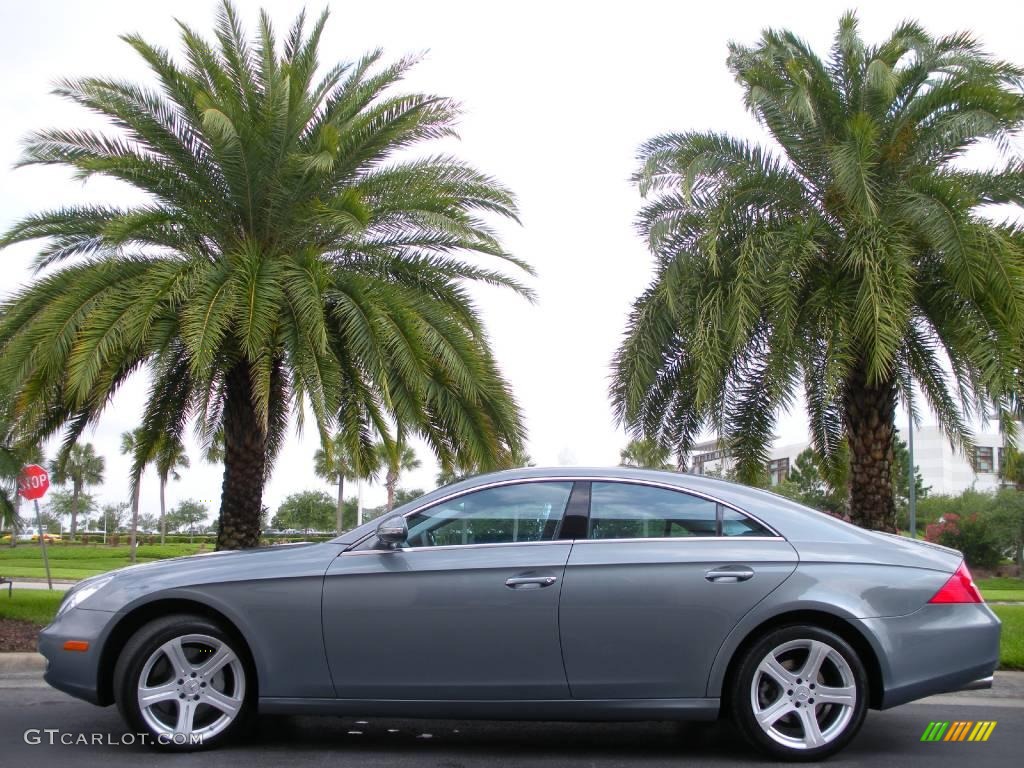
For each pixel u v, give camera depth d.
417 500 5.82
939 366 12.96
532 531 5.66
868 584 5.45
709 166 11.82
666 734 6.28
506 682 5.43
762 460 13.55
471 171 13.34
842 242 11.83
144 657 5.54
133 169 11.71
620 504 5.70
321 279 11.20
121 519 103.38
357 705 5.50
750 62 12.79
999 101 11.15
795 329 11.84
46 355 10.43
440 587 5.48
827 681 5.44
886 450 12.41
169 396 13.60
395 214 12.76
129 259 11.73
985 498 56.41
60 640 5.62
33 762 5.39
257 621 5.53
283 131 12.00
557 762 5.54
